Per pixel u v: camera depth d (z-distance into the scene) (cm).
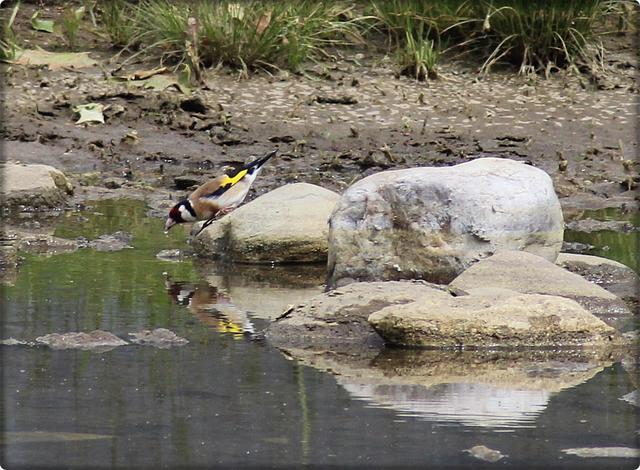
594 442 812
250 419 845
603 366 997
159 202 1675
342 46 2236
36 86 2027
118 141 1908
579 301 1141
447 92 2094
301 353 1020
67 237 1473
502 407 878
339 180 1772
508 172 1261
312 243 1367
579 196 1725
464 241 1224
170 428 825
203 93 2047
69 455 776
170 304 1173
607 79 2148
